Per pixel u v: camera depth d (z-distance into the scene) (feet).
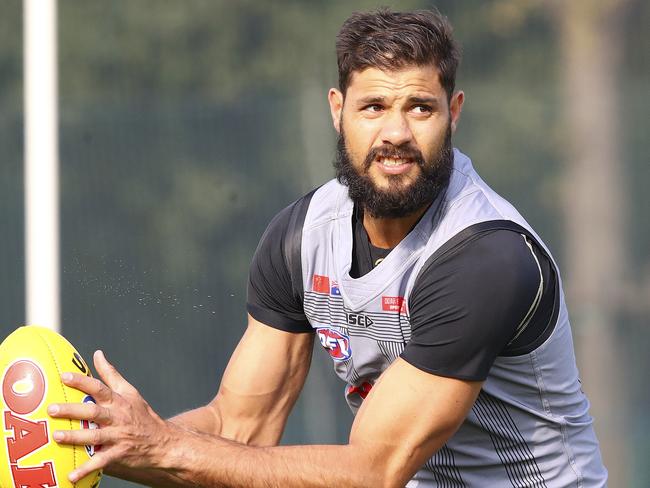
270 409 42.73
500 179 87.86
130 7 171.22
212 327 84.69
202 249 86.12
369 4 161.58
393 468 36.01
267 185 86.79
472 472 40.19
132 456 34.32
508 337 35.96
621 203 86.94
